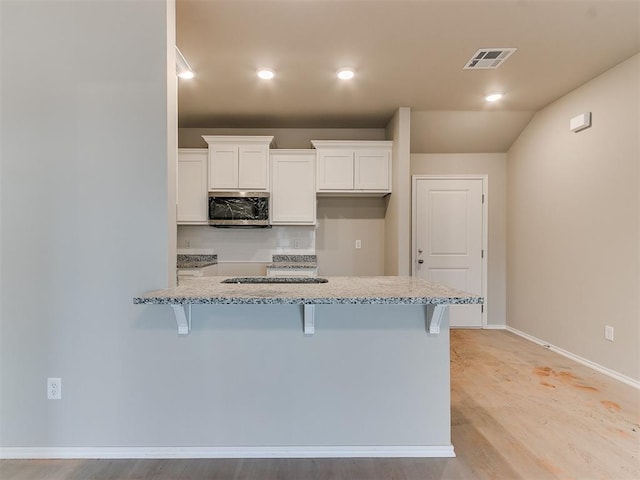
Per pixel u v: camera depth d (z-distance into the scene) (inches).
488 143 172.7
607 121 115.7
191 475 67.7
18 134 72.2
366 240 174.1
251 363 74.6
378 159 156.3
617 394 102.1
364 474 68.3
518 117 156.3
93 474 67.8
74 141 72.0
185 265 143.6
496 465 70.8
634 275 107.0
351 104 142.2
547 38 95.7
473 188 180.5
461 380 113.2
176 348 74.0
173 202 75.2
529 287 160.6
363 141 155.9
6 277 72.8
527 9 83.2
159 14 71.8
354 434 75.0
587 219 125.1
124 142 72.0
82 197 72.3
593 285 122.6
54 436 73.2
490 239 181.0
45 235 72.6
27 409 73.2
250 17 85.5
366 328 75.2
